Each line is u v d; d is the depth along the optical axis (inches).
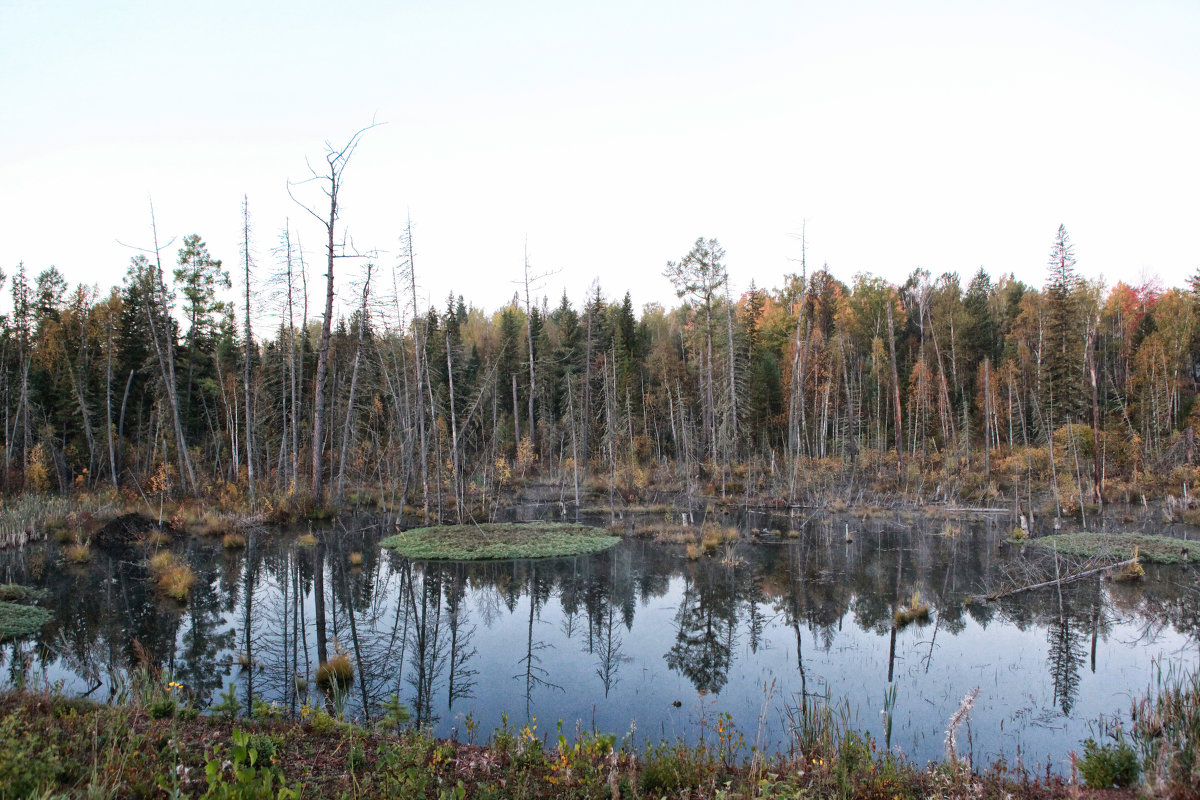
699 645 498.3
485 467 1323.8
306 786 235.8
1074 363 1663.4
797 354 1539.1
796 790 244.1
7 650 464.1
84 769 219.0
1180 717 313.7
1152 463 1411.2
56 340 1759.4
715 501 1341.0
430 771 252.4
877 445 1737.2
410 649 488.7
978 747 328.5
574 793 241.9
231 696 319.6
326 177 1069.8
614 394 1521.9
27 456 1402.6
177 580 622.8
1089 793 251.3
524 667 450.6
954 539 954.7
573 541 903.7
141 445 1520.7
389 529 1026.7
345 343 1454.2
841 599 629.9
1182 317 1897.1
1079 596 634.2
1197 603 607.8
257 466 1387.8
